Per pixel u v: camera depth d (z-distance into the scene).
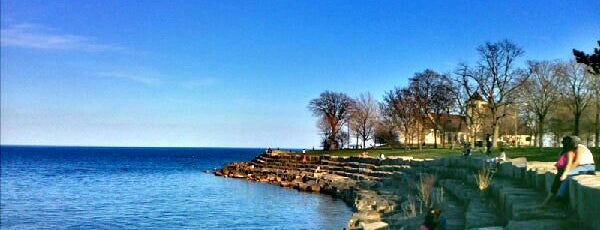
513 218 12.23
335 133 112.88
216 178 78.56
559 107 72.50
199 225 30.89
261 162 93.00
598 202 8.78
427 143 110.12
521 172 19.05
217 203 42.47
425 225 13.62
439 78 77.50
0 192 55.06
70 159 192.25
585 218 9.80
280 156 90.31
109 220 33.66
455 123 98.25
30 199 47.69
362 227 22.53
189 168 121.50
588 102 69.00
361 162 62.28
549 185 13.88
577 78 67.94
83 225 31.80
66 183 70.25
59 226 31.53
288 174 67.94
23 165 137.75
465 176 29.69
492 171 22.88
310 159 77.50
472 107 71.56
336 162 68.81
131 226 31.12
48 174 94.38
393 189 39.44
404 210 25.00
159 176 86.12
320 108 111.62
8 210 39.09
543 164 23.78
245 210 37.53
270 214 35.06
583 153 12.06
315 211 36.28
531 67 67.38
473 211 16.22
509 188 16.23
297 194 49.19
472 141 71.00
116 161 173.62
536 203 12.95
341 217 33.16
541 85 70.75
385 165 54.84
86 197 49.31
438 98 75.12
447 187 28.00
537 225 10.76
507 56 66.75
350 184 49.69
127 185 65.62
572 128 76.56
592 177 11.07
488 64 67.19
